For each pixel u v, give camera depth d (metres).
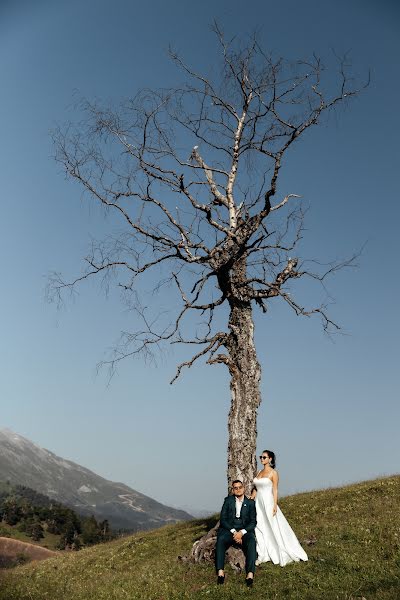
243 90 21.39
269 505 15.56
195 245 20.92
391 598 11.75
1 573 26.41
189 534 26.78
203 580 15.10
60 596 18.06
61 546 166.25
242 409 19.52
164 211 20.91
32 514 192.88
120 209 20.84
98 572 22.62
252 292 20.53
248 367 19.97
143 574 17.30
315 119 20.05
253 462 19.11
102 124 20.80
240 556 15.59
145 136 20.77
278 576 14.27
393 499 24.11
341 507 24.31
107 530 195.75
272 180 19.36
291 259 21.00
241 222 21.20
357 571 13.85
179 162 21.70
